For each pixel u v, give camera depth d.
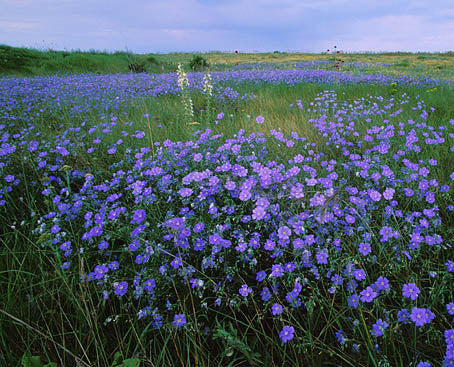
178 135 4.89
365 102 7.84
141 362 1.56
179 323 1.62
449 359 1.36
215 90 9.12
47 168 3.55
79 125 5.73
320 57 31.61
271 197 2.33
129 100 7.96
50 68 18.50
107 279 1.87
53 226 2.28
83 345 1.68
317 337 1.60
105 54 25.33
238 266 2.11
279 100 8.09
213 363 1.57
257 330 1.76
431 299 1.81
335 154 4.32
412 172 3.04
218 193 2.65
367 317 1.74
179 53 39.03
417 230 2.24
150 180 3.04
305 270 2.05
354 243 2.10
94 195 2.78
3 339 1.52
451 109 6.70
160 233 2.25
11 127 5.52
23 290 1.97
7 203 2.85
